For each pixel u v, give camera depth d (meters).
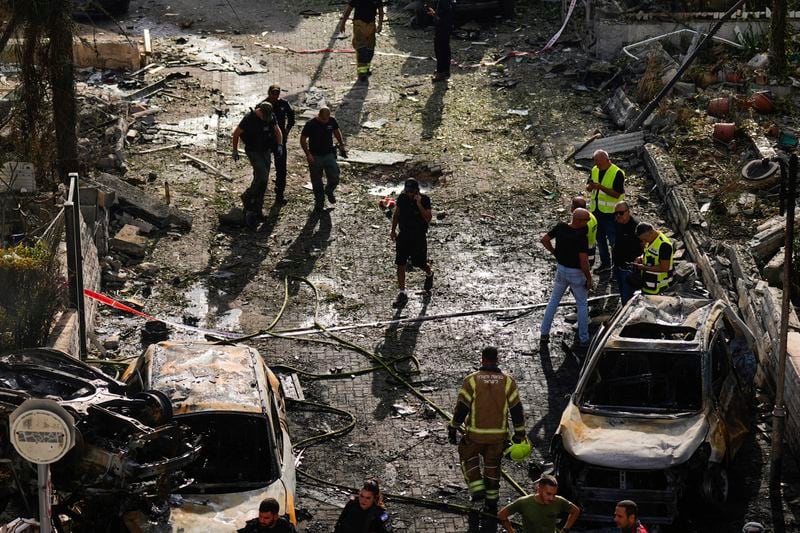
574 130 44.41
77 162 36.62
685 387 24.77
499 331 31.88
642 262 30.64
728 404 25.25
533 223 38.09
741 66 45.78
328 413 27.81
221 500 20.91
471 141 43.78
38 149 35.59
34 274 25.95
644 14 49.41
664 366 25.19
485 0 55.12
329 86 48.62
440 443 26.72
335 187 38.28
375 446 26.52
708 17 49.00
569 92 47.81
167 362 23.78
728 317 27.02
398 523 23.78
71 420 16.42
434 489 25.00
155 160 41.25
